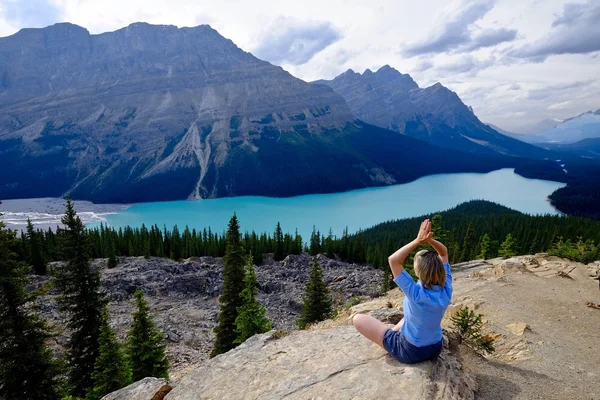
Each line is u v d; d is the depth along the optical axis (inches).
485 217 6279.5
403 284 226.2
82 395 1033.5
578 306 495.5
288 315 2402.8
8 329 799.7
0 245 760.3
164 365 1017.5
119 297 2432.3
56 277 1042.1
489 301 522.6
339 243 4394.7
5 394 799.7
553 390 270.2
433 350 236.7
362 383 239.5
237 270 1427.2
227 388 275.4
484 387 268.1
